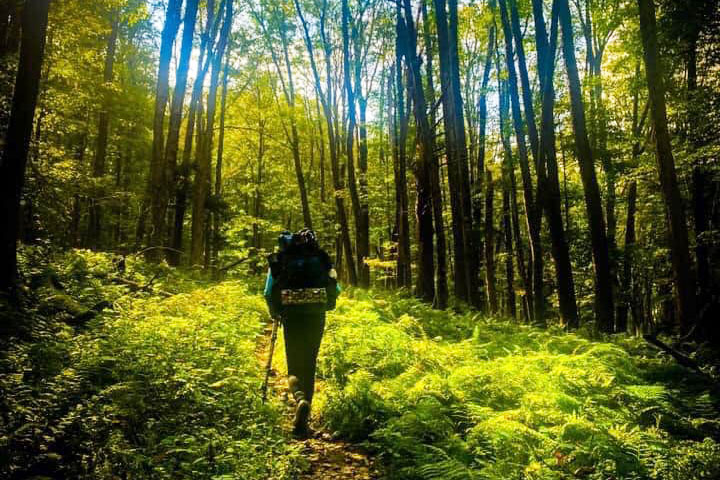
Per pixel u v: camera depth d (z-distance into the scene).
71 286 7.94
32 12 6.04
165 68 15.41
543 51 12.91
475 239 21.78
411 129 21.14
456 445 4.13
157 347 5.67
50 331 5.69
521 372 5.71
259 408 4.78
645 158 16.66
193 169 19.83
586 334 10.30
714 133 12.99
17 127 6.04
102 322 6.48
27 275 7.16
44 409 3.74
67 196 12.41
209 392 4.95
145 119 25.77
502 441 4.05
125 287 8.96
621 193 21.73
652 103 11.09
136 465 3.40
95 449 3.54
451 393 5.21
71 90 15.41
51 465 3.41
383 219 32.47
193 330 6.62
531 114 14.05
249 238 34.34
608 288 11.77
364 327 7.23
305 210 26.66
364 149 26.56
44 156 11.89
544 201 12.67
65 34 13.35
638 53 15.25
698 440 4.78
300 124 33.09
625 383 6.19
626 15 15.47
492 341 8.53
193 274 15.23
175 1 15.15
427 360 6.35
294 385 4.58
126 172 29.34
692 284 10.67
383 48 25.11
